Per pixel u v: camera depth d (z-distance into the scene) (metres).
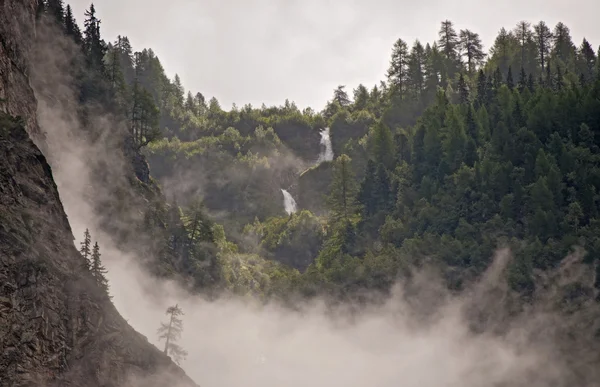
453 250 155.38
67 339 71.94
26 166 77.12
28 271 70.31
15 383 65.62
